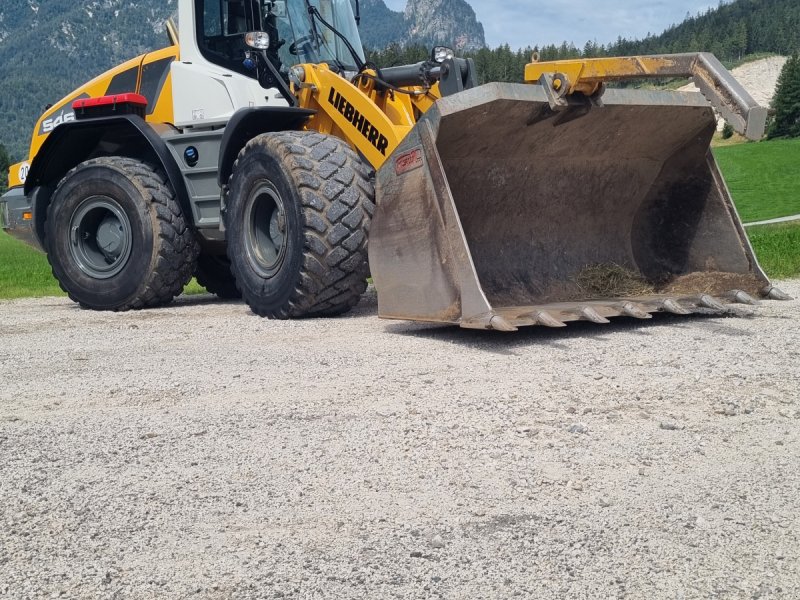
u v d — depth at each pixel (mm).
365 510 2221
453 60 5812
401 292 4922
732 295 5223
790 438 2734
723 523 2070
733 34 162250
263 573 1883
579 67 4656
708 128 5465
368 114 5848
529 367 3875
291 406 3312
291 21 6738
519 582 1799
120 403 3510
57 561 1988
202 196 6973
